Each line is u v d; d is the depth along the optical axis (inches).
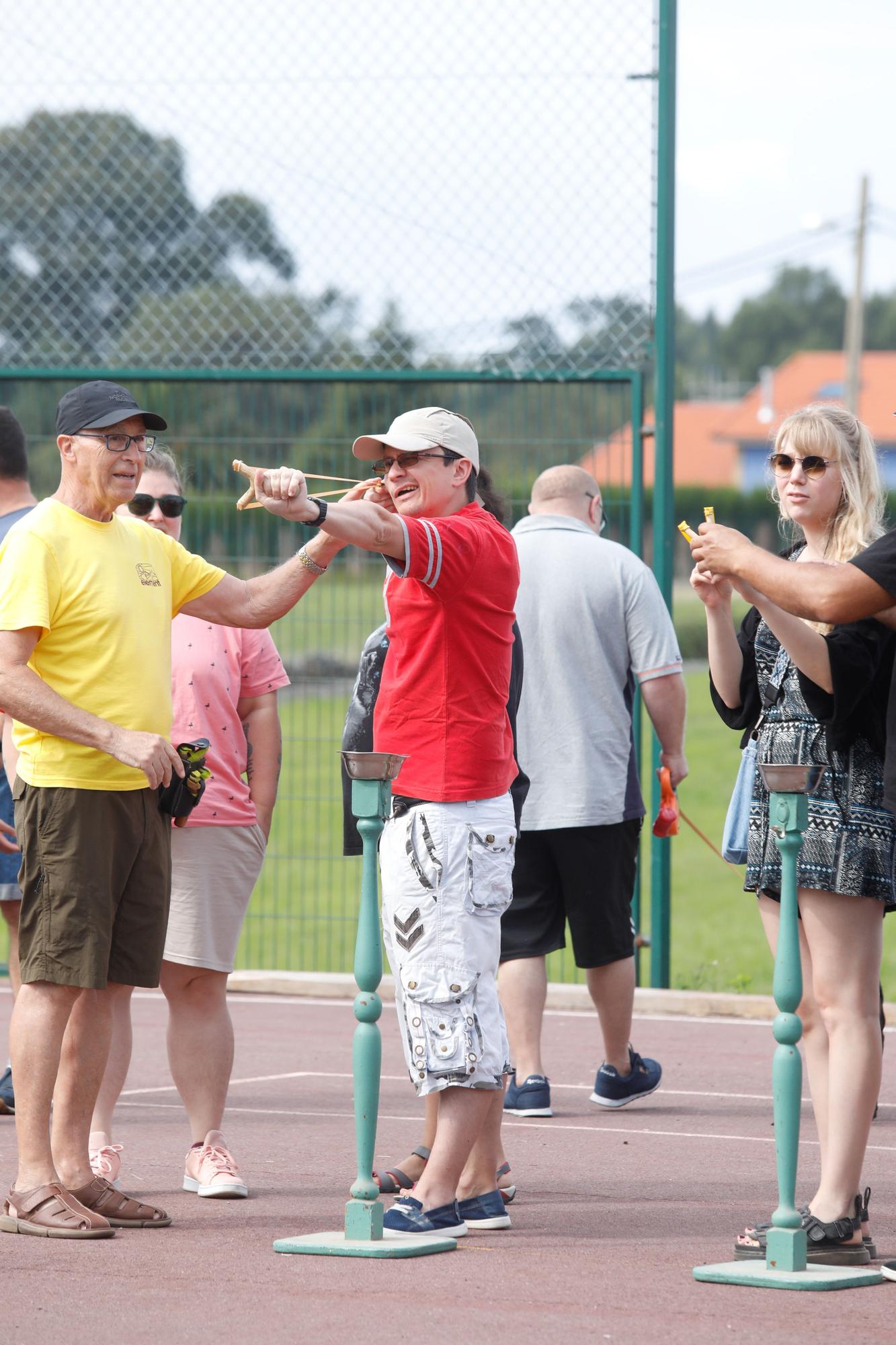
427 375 1113.4
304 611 1159.0
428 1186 574.6
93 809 574.9
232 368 1130.7
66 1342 462.6
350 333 1176.8
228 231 1242.6
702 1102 855.7
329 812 1238.3
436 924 556.1
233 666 681.0
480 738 560.4
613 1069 831.7
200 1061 655.1
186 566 626.5
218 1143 652.1
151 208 1325.0
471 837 557.3
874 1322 485.1
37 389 1219.2
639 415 1082.7
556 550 840.9
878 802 550.0
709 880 2326.5
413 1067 561.6
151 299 1293.1
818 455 580.1
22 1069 583.2
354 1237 557.3
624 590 836.0
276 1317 484.4
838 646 541.0
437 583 542.9
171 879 615.8
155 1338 465.1
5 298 1391.5
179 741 661.9
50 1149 587.8
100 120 1316.4
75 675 584.7
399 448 567.5
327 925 1334.9
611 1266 544.4
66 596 584.1
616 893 823.1
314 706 1183.6
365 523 527.8
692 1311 492.4
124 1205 591.2
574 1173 698.2
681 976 1235.2
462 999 558.9
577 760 818.2
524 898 824.3
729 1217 620.7
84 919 572.4
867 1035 550.0
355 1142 749.3
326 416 1141.7
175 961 652.1
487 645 560.4
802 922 564.7
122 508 706.8
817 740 556.1
